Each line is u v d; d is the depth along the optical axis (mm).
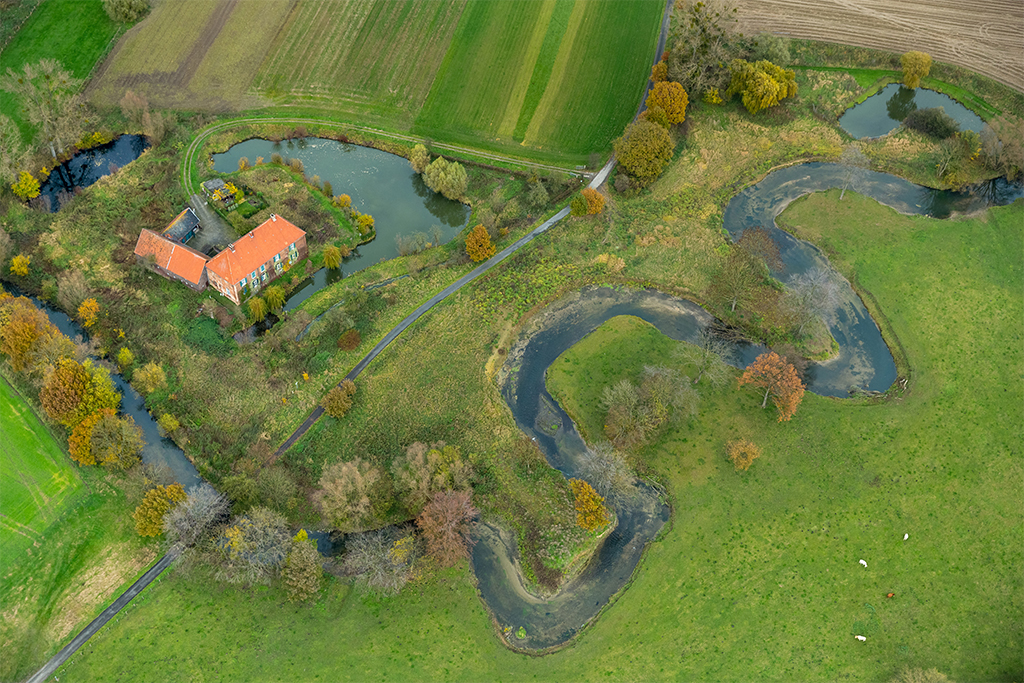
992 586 90000
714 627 86750
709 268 123062
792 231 129375
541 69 152875
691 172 138500
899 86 155375
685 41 146375
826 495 97000
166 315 113125
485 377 108688
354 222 128750
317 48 156500
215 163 138750
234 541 84312
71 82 145625
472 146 142125
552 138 143375
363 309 114875
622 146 133625
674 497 97188
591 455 98188
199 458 98500
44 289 115438
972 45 158125
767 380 102625
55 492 94188
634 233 127938
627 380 108188
